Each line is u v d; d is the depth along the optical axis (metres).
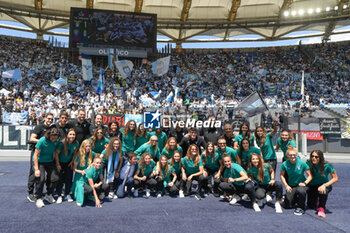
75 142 5.59
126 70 27.70
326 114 20.98
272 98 26.20
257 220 4.50
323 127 14.97
